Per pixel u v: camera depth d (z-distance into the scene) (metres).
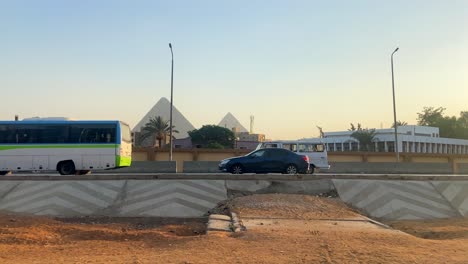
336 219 14.02
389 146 84.38
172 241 10.48
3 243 10.41
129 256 8.38
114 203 16.53
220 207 16.39
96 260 7.97
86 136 23.88
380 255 8.35
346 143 91.31
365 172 34.09
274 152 22.98
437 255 8.48
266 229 11.59
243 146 77.56
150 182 17.73
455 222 15.51
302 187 18.19
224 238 10.33
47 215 15.71
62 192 16.95
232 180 18.33
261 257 8.15
